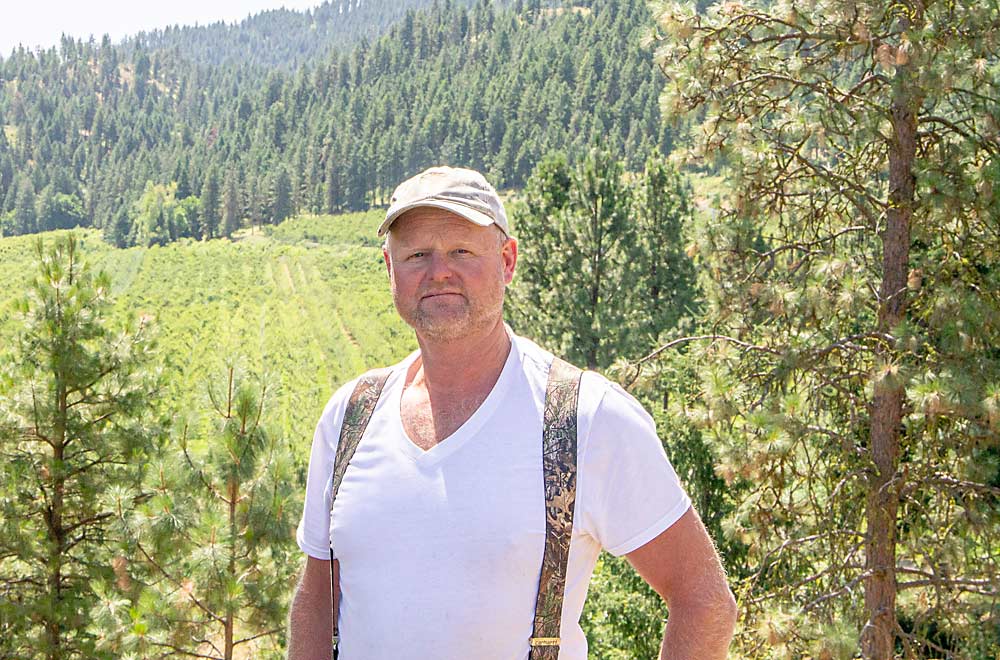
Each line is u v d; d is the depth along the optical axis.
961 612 6.24
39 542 9.38
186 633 7.47
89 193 195.88
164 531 7.41
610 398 1.63
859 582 6.32
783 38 6.59
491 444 1.62
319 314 75.00
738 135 6.52
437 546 1.59
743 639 6.44
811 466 6.68
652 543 1.59
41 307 9.26
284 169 160.75
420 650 1.57
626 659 10.56
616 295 18.86
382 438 1.74
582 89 166.62
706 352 7.07
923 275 6.41
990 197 5.99
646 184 19.75
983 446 6.32
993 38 5.90
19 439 9.45
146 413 10.07
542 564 1.56
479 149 165.62
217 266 110.31
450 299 1.68
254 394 7.74
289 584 7.51
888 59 5.90
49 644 8.98
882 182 7.44
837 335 6.98
